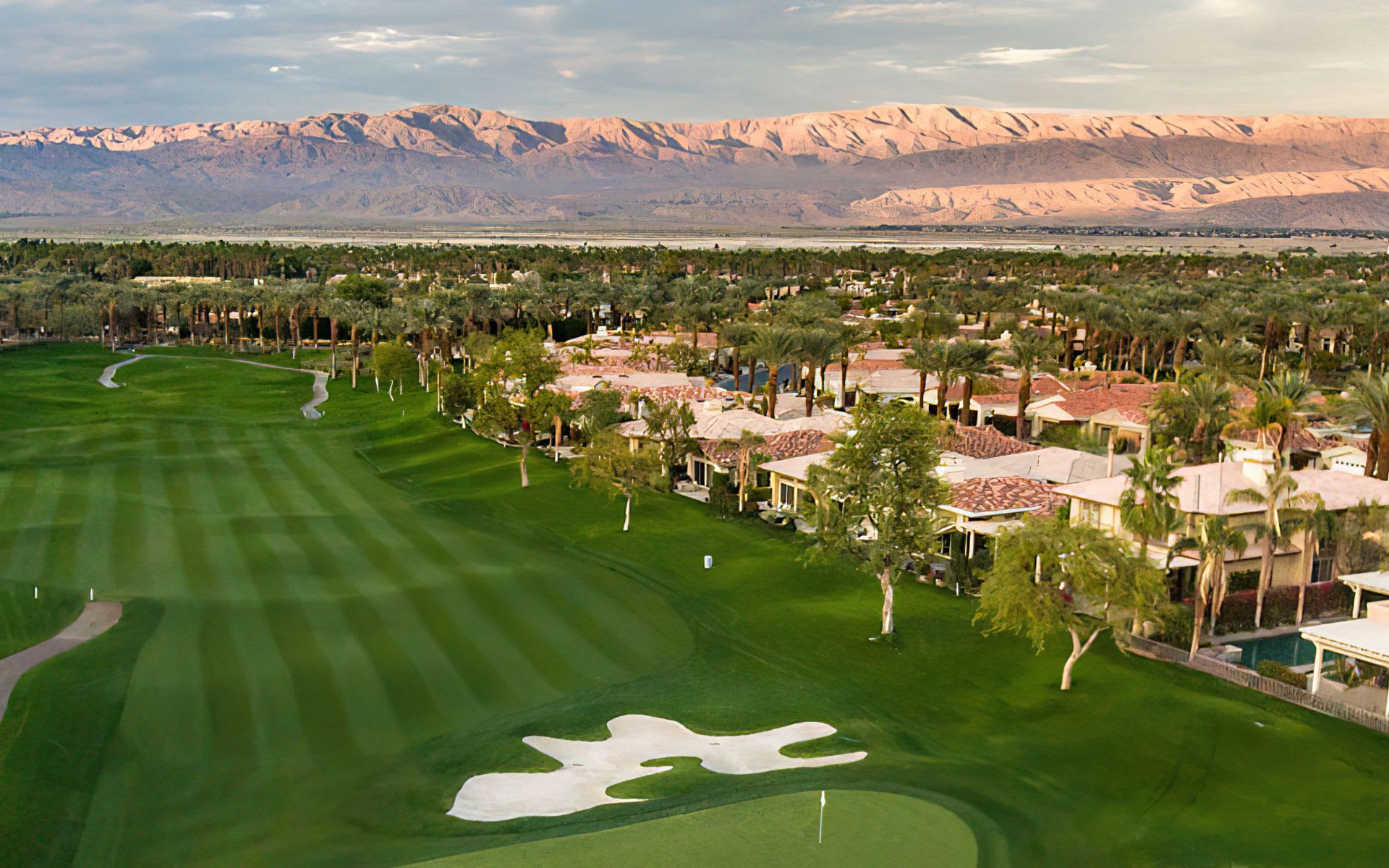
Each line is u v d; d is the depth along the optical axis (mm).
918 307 160125
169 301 185875
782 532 67562
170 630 47344
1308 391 75875
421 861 29359
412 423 107625
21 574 54656
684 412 79938
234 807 33312
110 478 80312
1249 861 30766
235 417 114250
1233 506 54125
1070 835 32094
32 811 32188
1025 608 43469
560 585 56375
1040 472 72188
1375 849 31516
